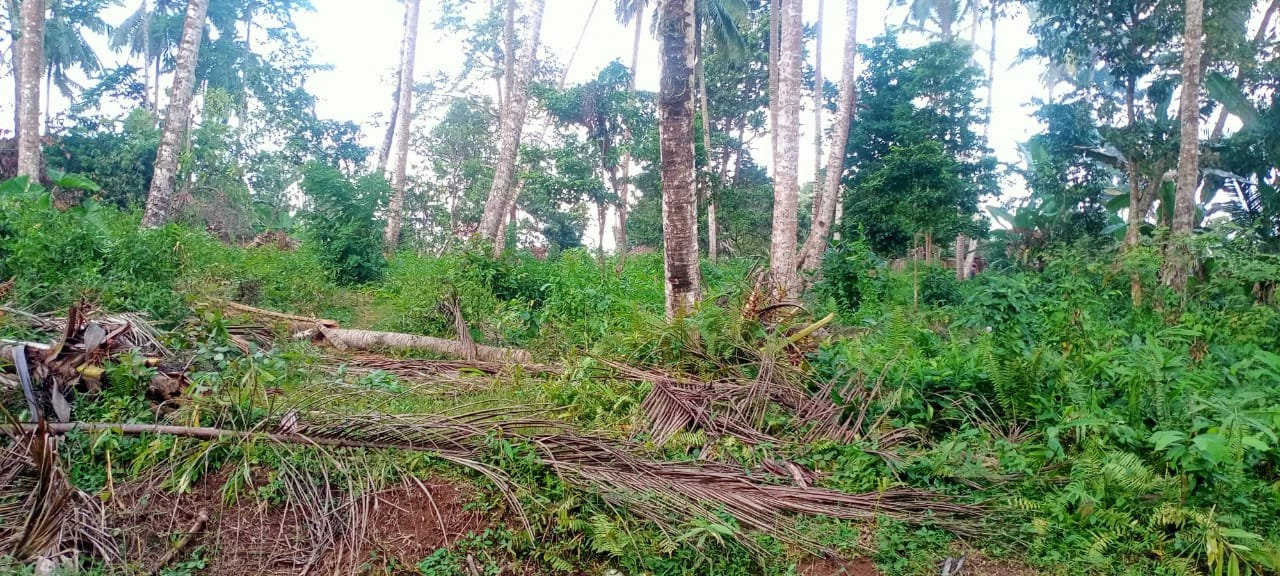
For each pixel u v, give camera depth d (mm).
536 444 4066
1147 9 14484
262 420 3986
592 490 3691
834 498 4023
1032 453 4547
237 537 3334
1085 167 17125
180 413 4074
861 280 12445
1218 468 3992
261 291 9164
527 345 7703
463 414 4469
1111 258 11891
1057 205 18031
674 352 5969
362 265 12664
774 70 18016
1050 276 11977
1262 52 14289
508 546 3371
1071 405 4871
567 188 19641
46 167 18109
